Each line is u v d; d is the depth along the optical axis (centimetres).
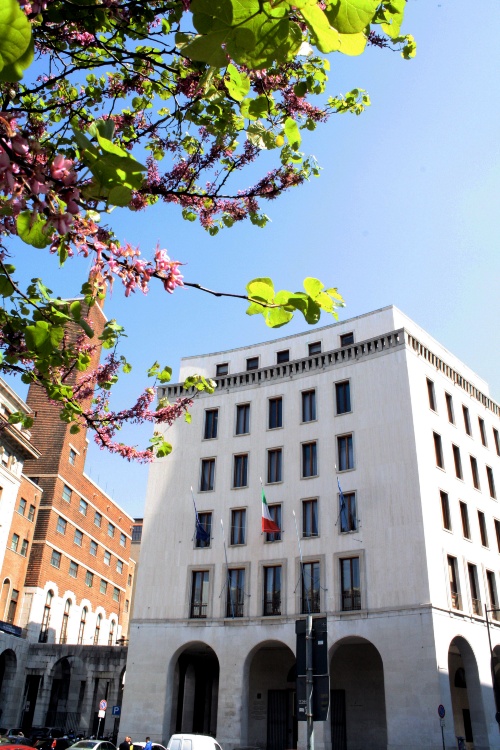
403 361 3597
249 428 4009
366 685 3406
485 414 4256
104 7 529
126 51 587
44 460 5662
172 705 3575
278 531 3522
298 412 3881
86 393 825
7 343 641
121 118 753
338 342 4022
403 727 2845
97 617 6419
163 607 3694
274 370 4094
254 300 429
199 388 920
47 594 5300
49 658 4697
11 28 260
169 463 4103
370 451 3506
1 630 4338
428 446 3491
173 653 3553
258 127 579
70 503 5881
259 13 294
